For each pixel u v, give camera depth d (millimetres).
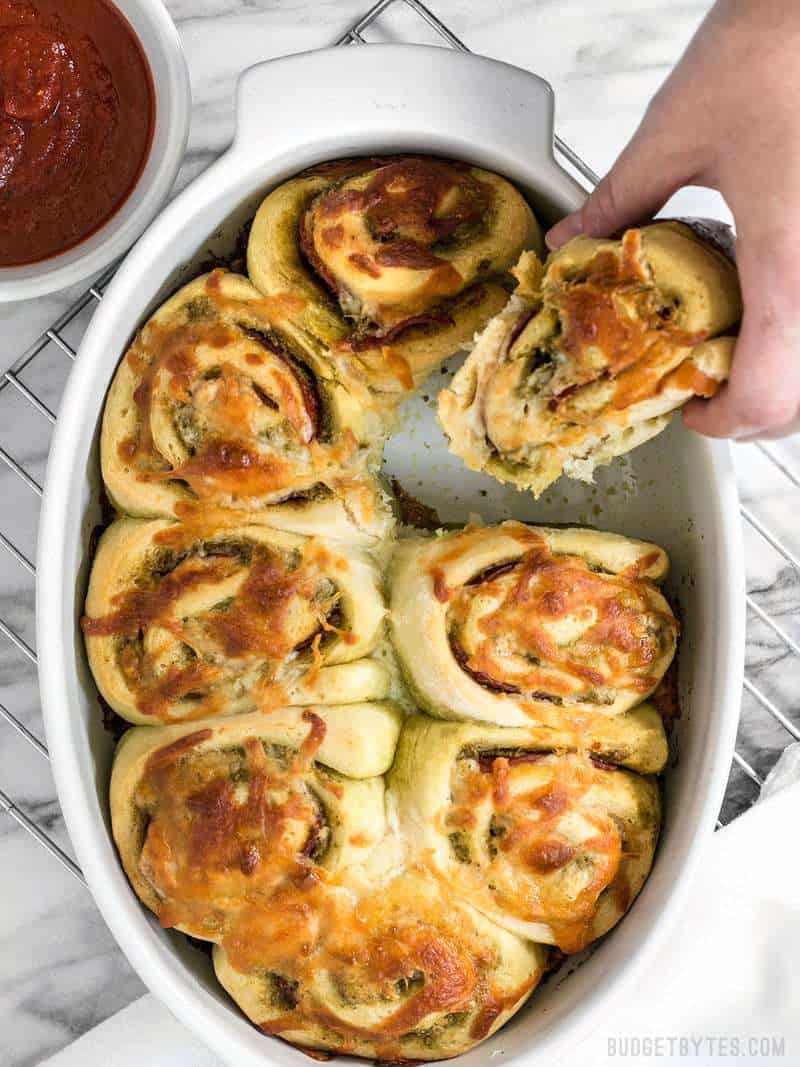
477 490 583
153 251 516
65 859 631
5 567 635
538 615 511
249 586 521
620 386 476
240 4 630
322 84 516
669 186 482
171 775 518
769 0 456
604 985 505
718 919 600
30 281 554
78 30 548
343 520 525
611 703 520
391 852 511
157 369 527
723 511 513
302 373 527
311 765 512
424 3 632
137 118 555
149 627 525
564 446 496
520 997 521
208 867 506
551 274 485
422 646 517
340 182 529
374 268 514
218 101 631
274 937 503
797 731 632
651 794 527
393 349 527
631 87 633
